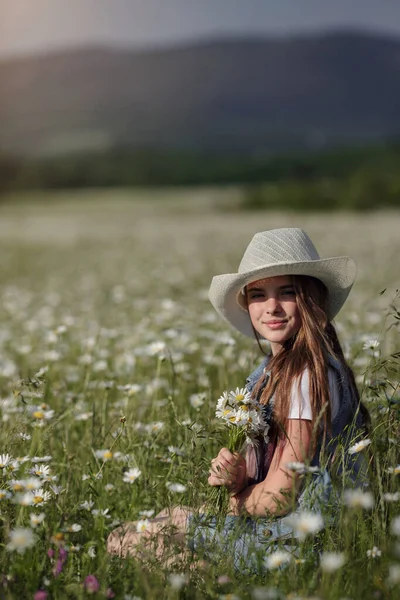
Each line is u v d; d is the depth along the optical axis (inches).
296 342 125.3
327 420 118.7
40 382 158.9
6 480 131.0
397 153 3250.5
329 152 3425.2
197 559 110.5
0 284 615.8
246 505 119.6
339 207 1828.2
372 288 452.4
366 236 946.7
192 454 130.5
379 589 100.0
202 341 295.4
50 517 121.3
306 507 112.9
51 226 1528.1
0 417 168.2
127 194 2736.2
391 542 109.8
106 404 190.5
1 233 1339.8
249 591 103.5
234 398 122.6
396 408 134.0
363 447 114.3
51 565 110.7
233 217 1649.9
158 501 134.0
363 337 214.5
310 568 106.3
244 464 122.9
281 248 130.6
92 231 1363.2
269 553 112.2
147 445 152.6
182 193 2682.1
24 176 3196.4
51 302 470.3
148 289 528.1
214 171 3358.8
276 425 123.3
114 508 136.6
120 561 113.2
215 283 140.9
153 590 98.5
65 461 151.1
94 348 259.1
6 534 112.7
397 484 119.3
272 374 126.3
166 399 180.1
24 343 318.3
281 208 1879.9
